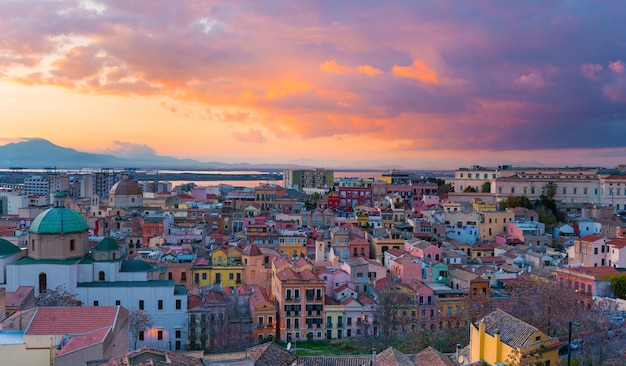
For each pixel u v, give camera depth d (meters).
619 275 124.56
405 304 127.25
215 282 150.75
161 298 123.31
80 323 62.81
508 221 197.38
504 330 65.25
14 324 65.88
